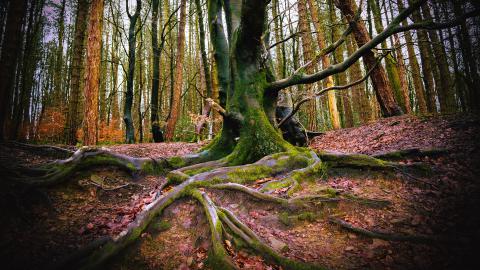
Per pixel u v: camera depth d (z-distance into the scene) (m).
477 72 11.77
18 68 13.97
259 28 6.52
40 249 3.49
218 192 5.08
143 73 25.30
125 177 5.80
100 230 4.07
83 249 3.38
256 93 7.27
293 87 10.66
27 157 6.52
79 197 4.95
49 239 3.73
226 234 3.88
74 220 4.31
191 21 23.31
